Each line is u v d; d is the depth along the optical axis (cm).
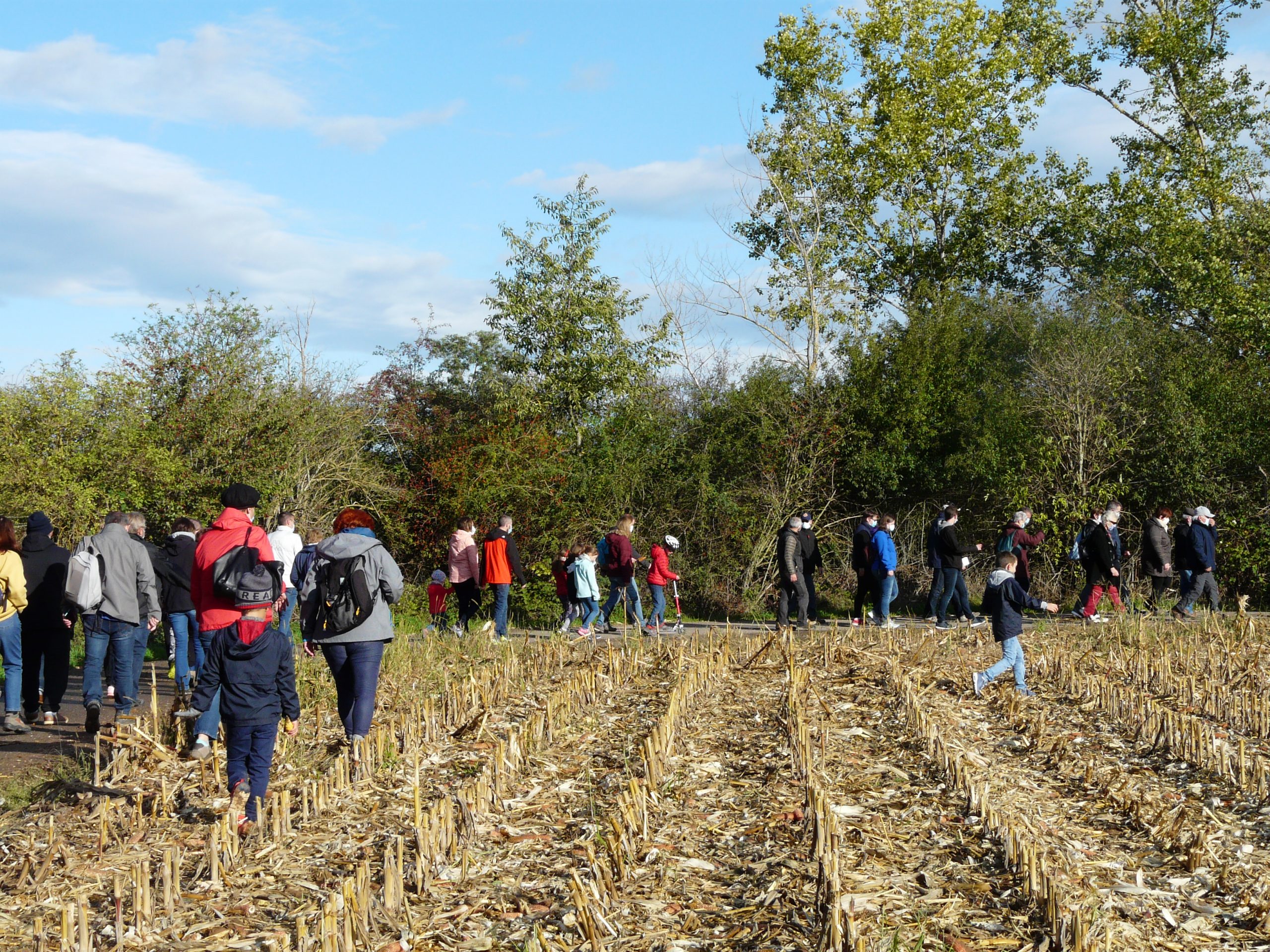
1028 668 1148
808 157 2711
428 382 3016
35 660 942
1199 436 1872
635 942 448
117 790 685
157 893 491
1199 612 1561
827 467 2117
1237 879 518
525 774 725
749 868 532
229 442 1852
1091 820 627
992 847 557
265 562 633
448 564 1673
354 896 443
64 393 1614
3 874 539
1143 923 470
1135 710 869
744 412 2131
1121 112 2911
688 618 1908
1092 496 1897
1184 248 2484
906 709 909
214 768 728
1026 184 3012
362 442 2120
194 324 1881
